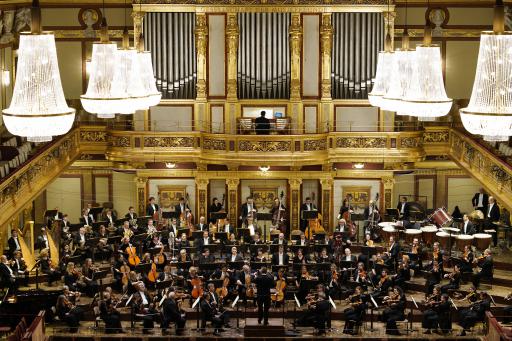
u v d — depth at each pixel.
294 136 34.84
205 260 30.28
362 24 35.09
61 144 33.91
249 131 35.41
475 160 33.06
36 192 30.98
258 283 27.12
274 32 35.12
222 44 35.41
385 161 35.66
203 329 27.34
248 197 37.25
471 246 31.73
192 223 36.38
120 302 27.67
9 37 36.00
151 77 19.58
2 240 31.98
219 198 37.41
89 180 39.66
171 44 35.22
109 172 39.53
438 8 36.31
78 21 36.56
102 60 16.12
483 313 27.05
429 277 29.83
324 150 35.41
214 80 35.59
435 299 27.70
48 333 26.73
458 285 29.62
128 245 31.22
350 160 35.66
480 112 13.42
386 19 35.00
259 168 36.53
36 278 28.44
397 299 27.70
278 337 25.83
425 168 39.12
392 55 20.45
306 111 35.69
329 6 34.91
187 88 35.62
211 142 35.28
